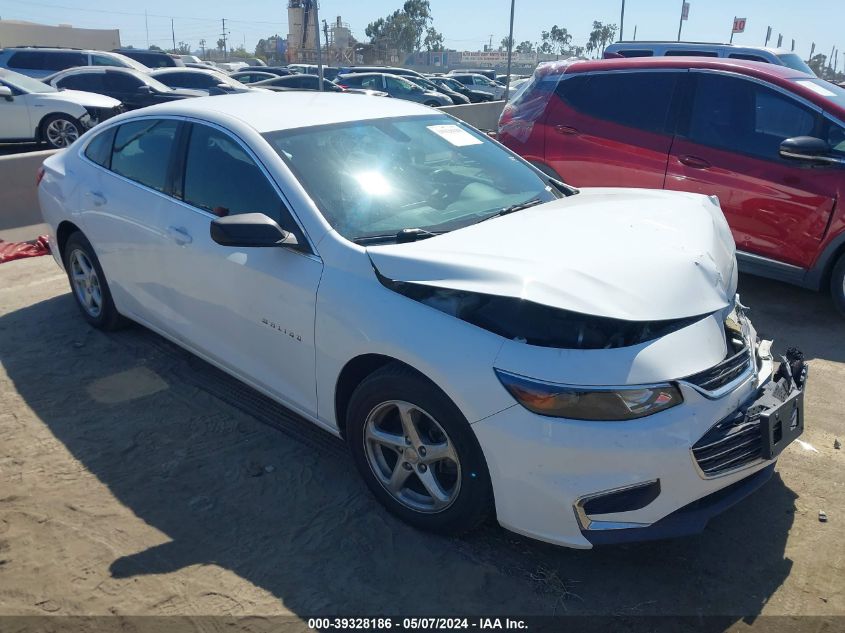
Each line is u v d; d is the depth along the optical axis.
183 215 3.73
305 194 3.21
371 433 2.96
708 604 2.60
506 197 3.70
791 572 2.75
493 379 2.49
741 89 5.57
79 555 2.82
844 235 5.01
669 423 2.41
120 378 4.25
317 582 2.69
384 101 4.23
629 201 3.59
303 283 3.08
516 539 2.92
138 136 4.21
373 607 2.58
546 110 6.54
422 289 2.74
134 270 4.16
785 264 5.38
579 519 2.48
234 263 3.40
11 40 49.94
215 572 2.74
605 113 6.20
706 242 3.03
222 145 3.61
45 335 4.85
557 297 2.50
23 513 3.06
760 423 2.59
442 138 3.97
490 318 2.58
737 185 5.47
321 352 3.05
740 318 3.02
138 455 3.49
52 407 3.92
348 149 3.55
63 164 4.81
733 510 3.11
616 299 2.52
